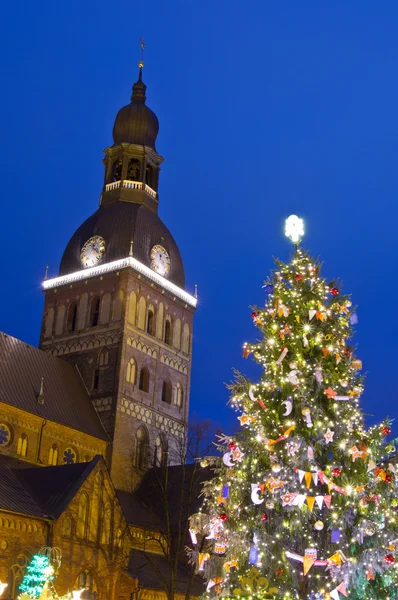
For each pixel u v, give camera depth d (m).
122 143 80.06
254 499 26.34
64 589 46.69
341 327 28.78
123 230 74.62
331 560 25.06
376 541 26.34
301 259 29.69
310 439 27.45
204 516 30.44
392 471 26.88
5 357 63.66
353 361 28.62
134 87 84.38
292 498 25.47
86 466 51.97
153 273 75.06
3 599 43.44
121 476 66.75
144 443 70.38
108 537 51.94
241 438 28.70
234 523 28.20
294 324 28.66
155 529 61.06
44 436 61.09
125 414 68.81
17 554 44.91
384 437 27.62
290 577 26.38
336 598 24.42
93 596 49.66
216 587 29.16
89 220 77.69
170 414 74.31
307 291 28.95
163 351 75.19
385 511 26.73
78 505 49.59
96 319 72.94
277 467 26.16
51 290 76.44
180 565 61.41
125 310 71.00
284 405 28.12
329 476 26.80
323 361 28.39
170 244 78.56
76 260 75.81
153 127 82.44
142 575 55.75
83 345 72.25
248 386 29.00
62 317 74.75
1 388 59.91
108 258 73.75
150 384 72.62
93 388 70.12
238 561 27.72
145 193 78.69
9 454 57.59
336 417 27.53
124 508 63.75
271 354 28.84
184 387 77.06
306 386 27.72
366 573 25.84
